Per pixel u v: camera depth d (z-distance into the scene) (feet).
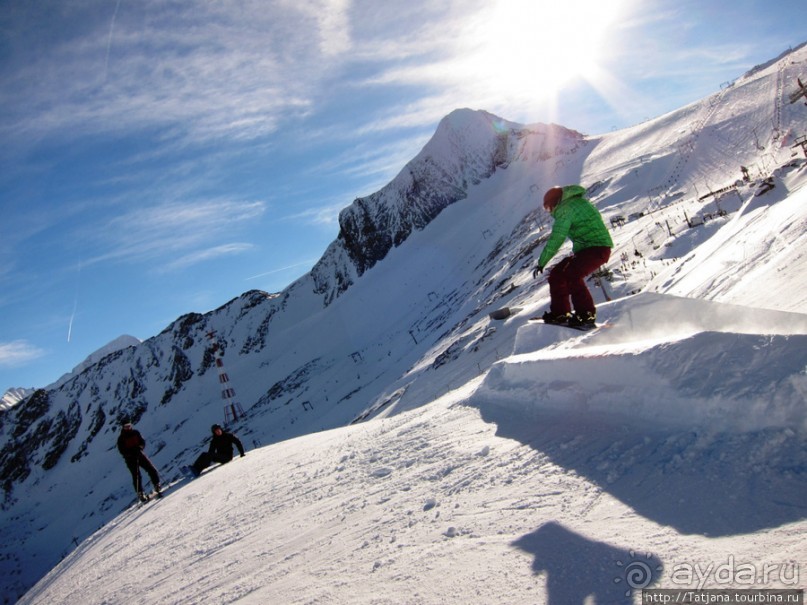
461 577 7.63
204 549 16.56
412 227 637.30
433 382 98.48
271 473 25.81
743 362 8.90
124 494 521.65
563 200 17.02
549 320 18.01
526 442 11.97
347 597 8.47
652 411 9.91
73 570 26.73
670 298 13.97
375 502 13.10
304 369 508.53
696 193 169.78
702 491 7.41
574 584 6.49
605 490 8.51
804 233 19.89
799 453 7.32
